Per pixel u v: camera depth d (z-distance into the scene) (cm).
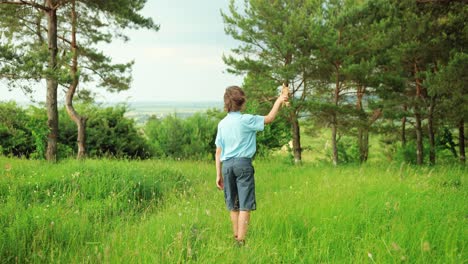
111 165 1031
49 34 1504
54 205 673
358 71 1741
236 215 517
